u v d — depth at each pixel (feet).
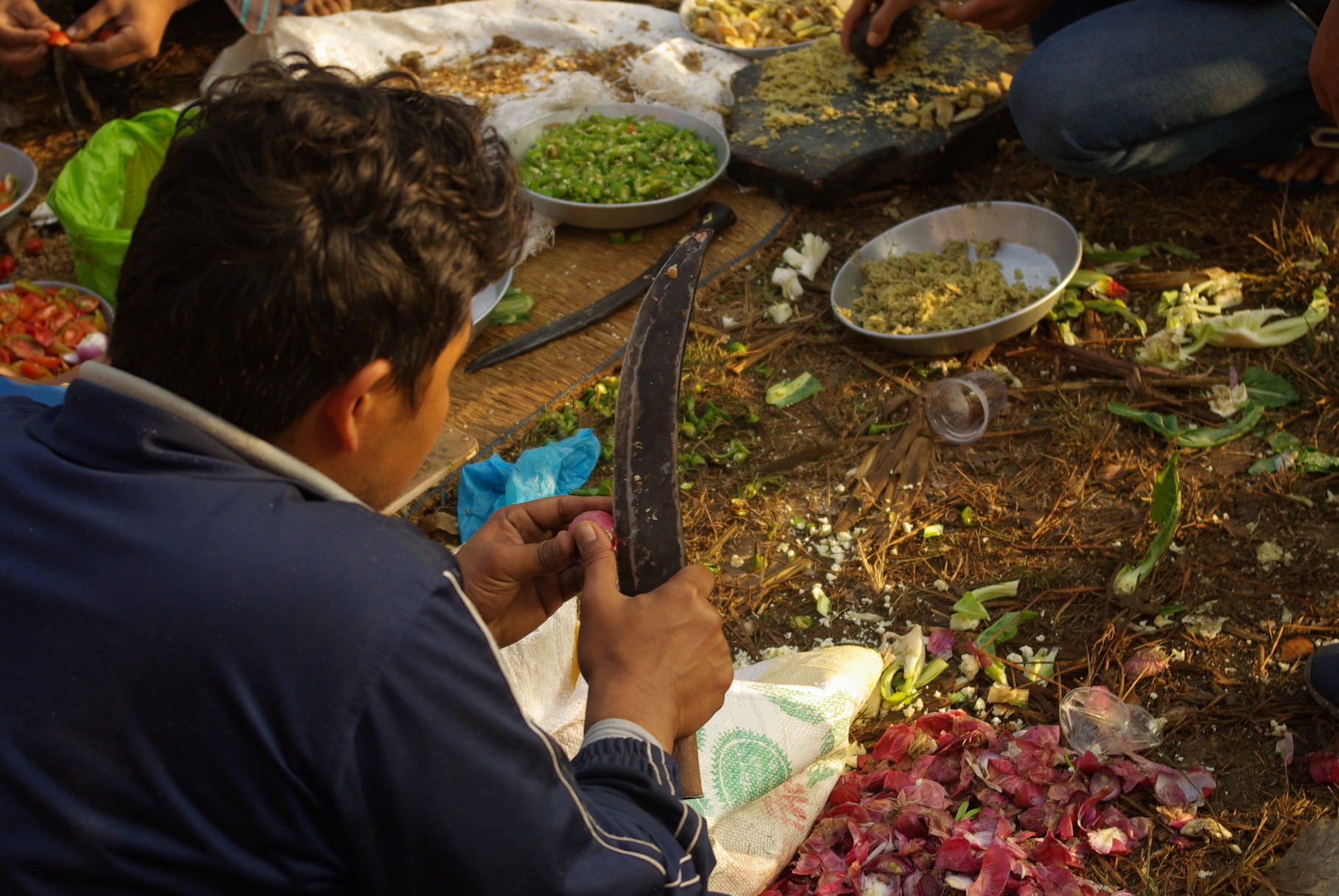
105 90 12.75
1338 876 5.04
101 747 2.64
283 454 2.94
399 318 2.87
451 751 2.70
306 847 2.71
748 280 10.12
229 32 14.33
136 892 2.72
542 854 2.81
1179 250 9.59
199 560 2.68
